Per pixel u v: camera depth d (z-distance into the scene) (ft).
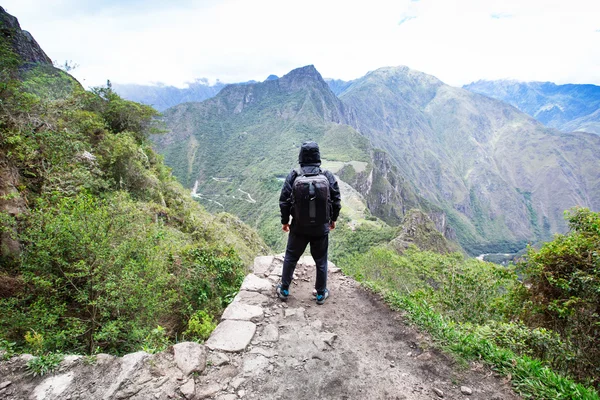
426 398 9.02
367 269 52.95
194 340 14.40
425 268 39.63
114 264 15.48
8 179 20.43
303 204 12.64
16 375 8.77
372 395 9.09
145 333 14.76
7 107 23.30
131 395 8.35
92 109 54.85
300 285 16.51
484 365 10.43
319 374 9.89
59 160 26.89
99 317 15.80
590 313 15.79
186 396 8.51
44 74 42.83
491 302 24.06
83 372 9.04
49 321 13.43
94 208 16.65
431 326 12.50
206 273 21.15
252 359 10.40
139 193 42.86
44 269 14.71
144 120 64.95
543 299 18.74
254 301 14.34
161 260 18.63
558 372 14.29
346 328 12.63
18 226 17.62
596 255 16.43
